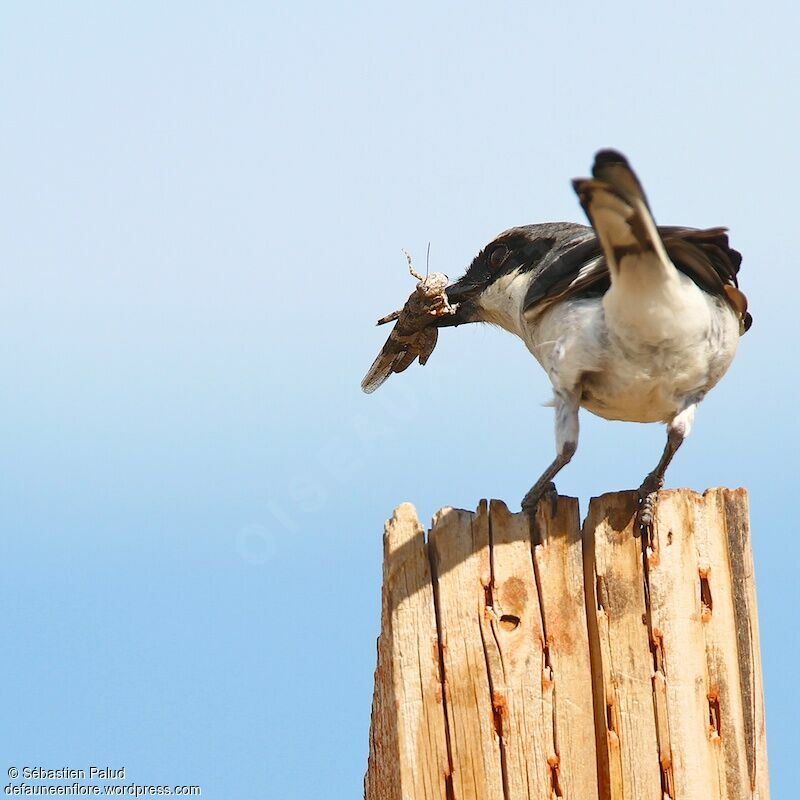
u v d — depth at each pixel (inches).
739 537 436.5
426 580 417.1
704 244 445.7
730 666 425.1
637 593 422.3
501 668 410.9
